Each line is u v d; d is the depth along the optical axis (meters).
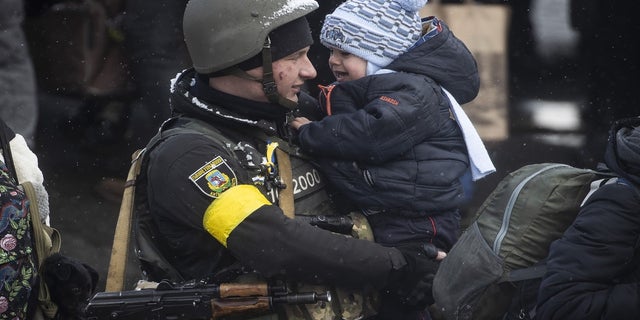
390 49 12.66
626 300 10.65
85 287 11.68
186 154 11.66
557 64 32.78
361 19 12.70
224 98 12.06
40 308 11.44
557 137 30.41
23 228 10.88
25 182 11.36
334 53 13.10
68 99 28.91
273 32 11.97
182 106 12.28
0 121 11.52
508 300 12.04
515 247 11.82
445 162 12.42
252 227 11.39
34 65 28.77
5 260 10.62
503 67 31.27
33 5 29.05
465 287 11.98
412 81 12.38
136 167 12.30
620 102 32.25
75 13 28.75
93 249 24.09
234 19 11.84
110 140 28.67
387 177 12.16
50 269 11.43
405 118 12.06
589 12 32.66
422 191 12.24
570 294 10.81
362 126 12.02
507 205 12.01
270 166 12.03
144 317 11.70
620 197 10.92
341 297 12.09
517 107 31.45
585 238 10.91
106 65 28.72
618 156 11.11
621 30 32.88
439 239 12.65
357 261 11.71
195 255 12.02
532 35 32.25
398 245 12.38
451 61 12.77
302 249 11.47
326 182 12.57
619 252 10.77
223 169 11.63
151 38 28.27
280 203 12.02
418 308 12.40
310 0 12.33
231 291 11.65
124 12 28.34
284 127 12.48
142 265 12.46
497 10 31.27
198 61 12.10
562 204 11.73
